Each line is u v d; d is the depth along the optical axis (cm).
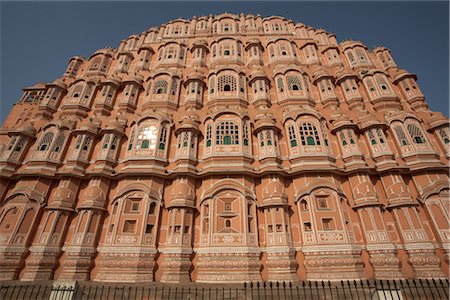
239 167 1767
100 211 1705
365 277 1440
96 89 2495
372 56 2867
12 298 1240
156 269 1530
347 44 2889
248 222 1611
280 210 1620
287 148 1938
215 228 1580
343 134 1952
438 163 1741
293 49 2809
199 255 1534
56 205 1680
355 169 1742
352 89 2331
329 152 1855
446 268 1455
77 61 2855
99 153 1917
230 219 1627
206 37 3056
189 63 2753
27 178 1797
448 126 1931
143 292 1138
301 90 2306
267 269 1496
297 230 1617
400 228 1603
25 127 2066
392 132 1989
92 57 2858
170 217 1653
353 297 1178
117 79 2488
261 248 1552
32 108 2491
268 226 1605
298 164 1802
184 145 1923
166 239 1605
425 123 2045
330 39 3119
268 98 2280
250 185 1745
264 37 3048
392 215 1667
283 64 2627
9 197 1709
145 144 1947
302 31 3148
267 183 1739
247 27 3188
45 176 1797
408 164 1812
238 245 1522
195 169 1820
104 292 1234
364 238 1590
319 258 1478
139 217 1650
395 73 2559
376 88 2333
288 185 1781
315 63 2681
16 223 1619
